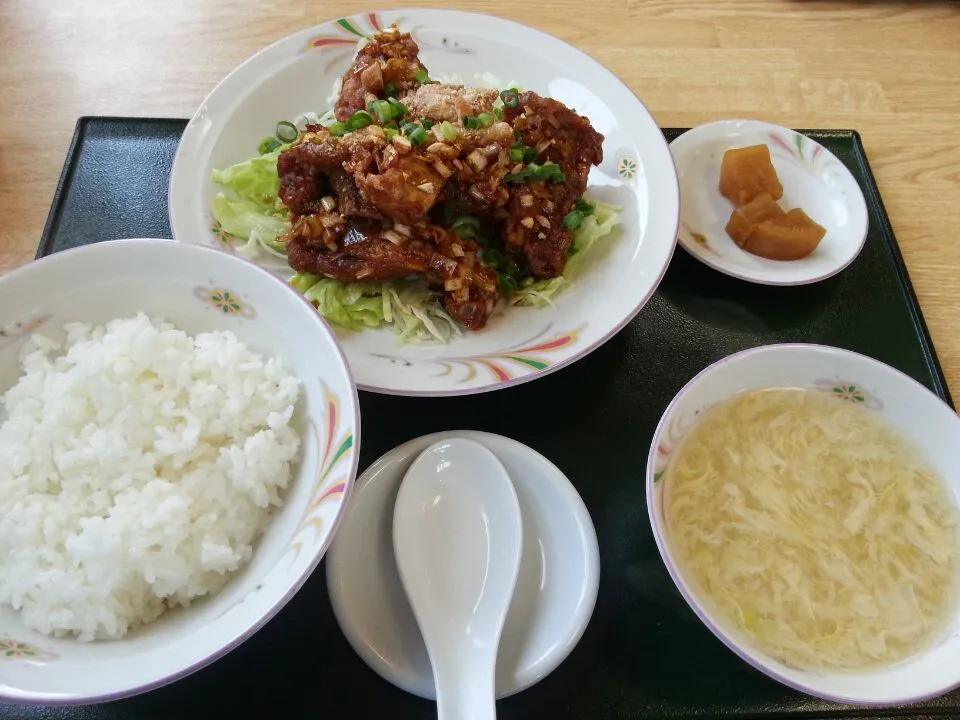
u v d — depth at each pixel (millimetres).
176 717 290
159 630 265
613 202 434
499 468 325
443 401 375
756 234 437
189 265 307
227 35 542
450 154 378
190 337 321
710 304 427
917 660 279
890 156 519
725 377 330
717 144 495
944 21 599
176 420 296
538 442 365
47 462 282
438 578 307
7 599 258
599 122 458
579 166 422
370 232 387
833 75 561
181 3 556
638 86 542
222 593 272
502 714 294
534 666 291
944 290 452
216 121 429
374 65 424
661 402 384
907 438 330
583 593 302
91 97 501
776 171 488
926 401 322
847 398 338
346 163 375
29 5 545
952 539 310
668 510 307
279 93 454
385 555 317
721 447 330
